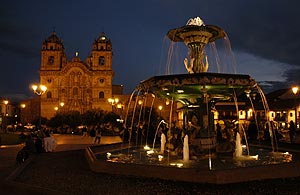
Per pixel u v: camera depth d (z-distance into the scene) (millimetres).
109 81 100938
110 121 70438
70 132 64438
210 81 10555
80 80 100625
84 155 15875
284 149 16047
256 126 22219
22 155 14781
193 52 13102
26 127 75000
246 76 11125
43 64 101562
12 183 9453
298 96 56156
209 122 12484
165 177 8680
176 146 12938
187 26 12586
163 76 11117
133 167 9352
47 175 10367
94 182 8844
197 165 10781
